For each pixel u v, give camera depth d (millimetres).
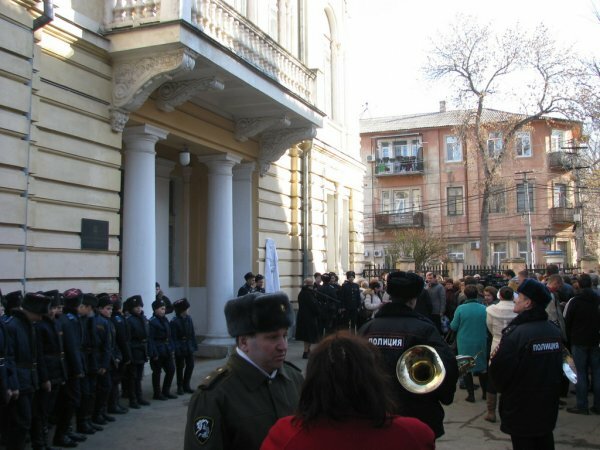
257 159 14984
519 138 39188
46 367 6340
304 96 14688
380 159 45031
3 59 7820
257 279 13281
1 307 6070
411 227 42656
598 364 8320
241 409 2596
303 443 1889
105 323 7586
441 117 45531
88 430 7184
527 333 4773
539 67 30859
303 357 13727
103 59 9742
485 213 33156
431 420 3846
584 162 36562
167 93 10898
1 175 7762
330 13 19906
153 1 9602
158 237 14281
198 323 15070
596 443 6809
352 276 15359
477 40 31812
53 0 8703
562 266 30922
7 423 5926
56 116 8758
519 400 4754
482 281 14602
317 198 18141
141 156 10758
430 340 4023
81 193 9203
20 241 8016
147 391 9750
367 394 1913
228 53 10664
